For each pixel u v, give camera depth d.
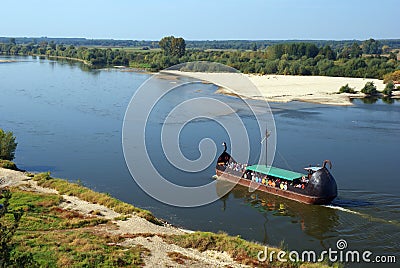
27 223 31.95
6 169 49.75
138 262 26.45
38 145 63.44
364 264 30.06
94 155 58.06
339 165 53.97
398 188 45.19
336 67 166.50
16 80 144.88
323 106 104.62
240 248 29.41
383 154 59.38
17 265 15.73
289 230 35.84
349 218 37.69
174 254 28.02
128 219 34.81
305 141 66.81
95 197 39.94
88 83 137.75
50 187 43.81
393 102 113.19
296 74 165.88
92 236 30.28
